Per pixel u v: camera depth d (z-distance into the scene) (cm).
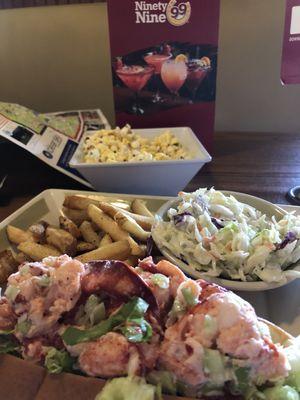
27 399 16
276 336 18
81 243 28
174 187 34
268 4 48
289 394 15
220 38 50
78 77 54
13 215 29
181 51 37
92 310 16
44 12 50
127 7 35
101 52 52
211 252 24
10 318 17
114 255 26
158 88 39
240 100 54
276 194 34
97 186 34
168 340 15
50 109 56
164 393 15
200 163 32
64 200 31
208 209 28
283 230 26
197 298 16
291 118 54
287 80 38
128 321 16
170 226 26
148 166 32
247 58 51
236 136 46
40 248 26
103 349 15
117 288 17
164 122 40
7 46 53
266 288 23
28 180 37
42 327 16
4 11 50
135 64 37
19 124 38
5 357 17
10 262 26
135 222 28
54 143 38
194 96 39
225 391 16
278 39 49
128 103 40
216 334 15
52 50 52
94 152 34
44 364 16
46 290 17
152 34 36
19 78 55
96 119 46
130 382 15
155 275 17
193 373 15
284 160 40
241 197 30
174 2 34
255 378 15
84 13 50
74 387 15
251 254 24
